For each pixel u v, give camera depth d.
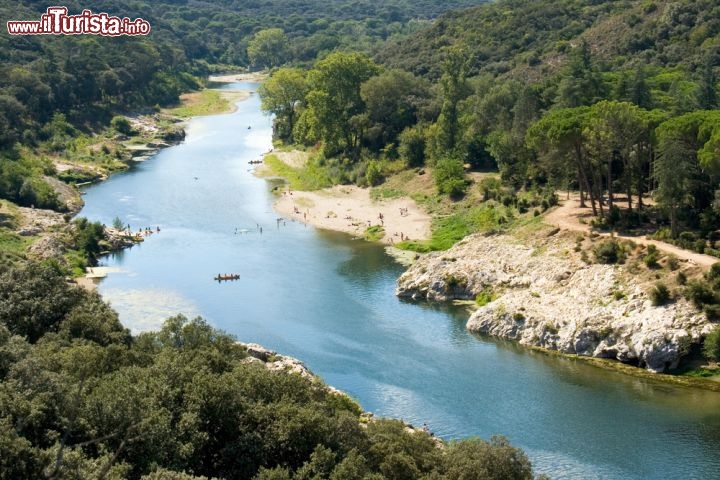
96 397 64.88
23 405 60.34
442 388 102.38
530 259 133.00
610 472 82.56
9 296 91.88
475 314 122.62
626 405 96.50
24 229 168.00
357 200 197.62
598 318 112.62
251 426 69.19
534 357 111.50
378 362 110.44
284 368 99.44
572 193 160.00
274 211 194.38
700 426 91.06
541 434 90.56
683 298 108.81
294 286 142.50
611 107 133.12
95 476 52.09
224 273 150.25
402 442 68.88
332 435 68.31
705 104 162.50
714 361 103.50
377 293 138.50
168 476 54.19
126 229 178.50
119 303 134.12
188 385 71.44
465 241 148.75
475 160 195.75
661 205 125.50
